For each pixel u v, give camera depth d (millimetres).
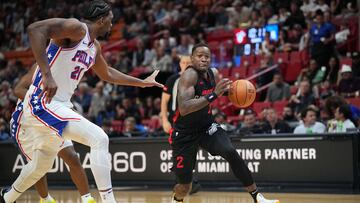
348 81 10586
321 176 7621
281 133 8258
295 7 13086
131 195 7477
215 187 8219
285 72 12391
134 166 8789
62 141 4473
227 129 9234
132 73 14109
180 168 4953
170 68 13383
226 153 4766
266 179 7965
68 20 4152
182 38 13766
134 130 10250
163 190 8234
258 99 11883
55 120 4273
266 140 7980
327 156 7594
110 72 4953
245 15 14102
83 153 9055
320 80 11250
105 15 4418
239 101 4785
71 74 4383
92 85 14031
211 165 8266
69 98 4500
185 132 4879
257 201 4828
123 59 14594
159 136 8945
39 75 4445
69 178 9133
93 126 4266
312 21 12602
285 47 12648
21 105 4750
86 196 4945
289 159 7828
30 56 17875
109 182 4219
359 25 12508
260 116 9773
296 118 9758
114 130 10344
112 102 12602
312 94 10000
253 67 12641
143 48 14742
